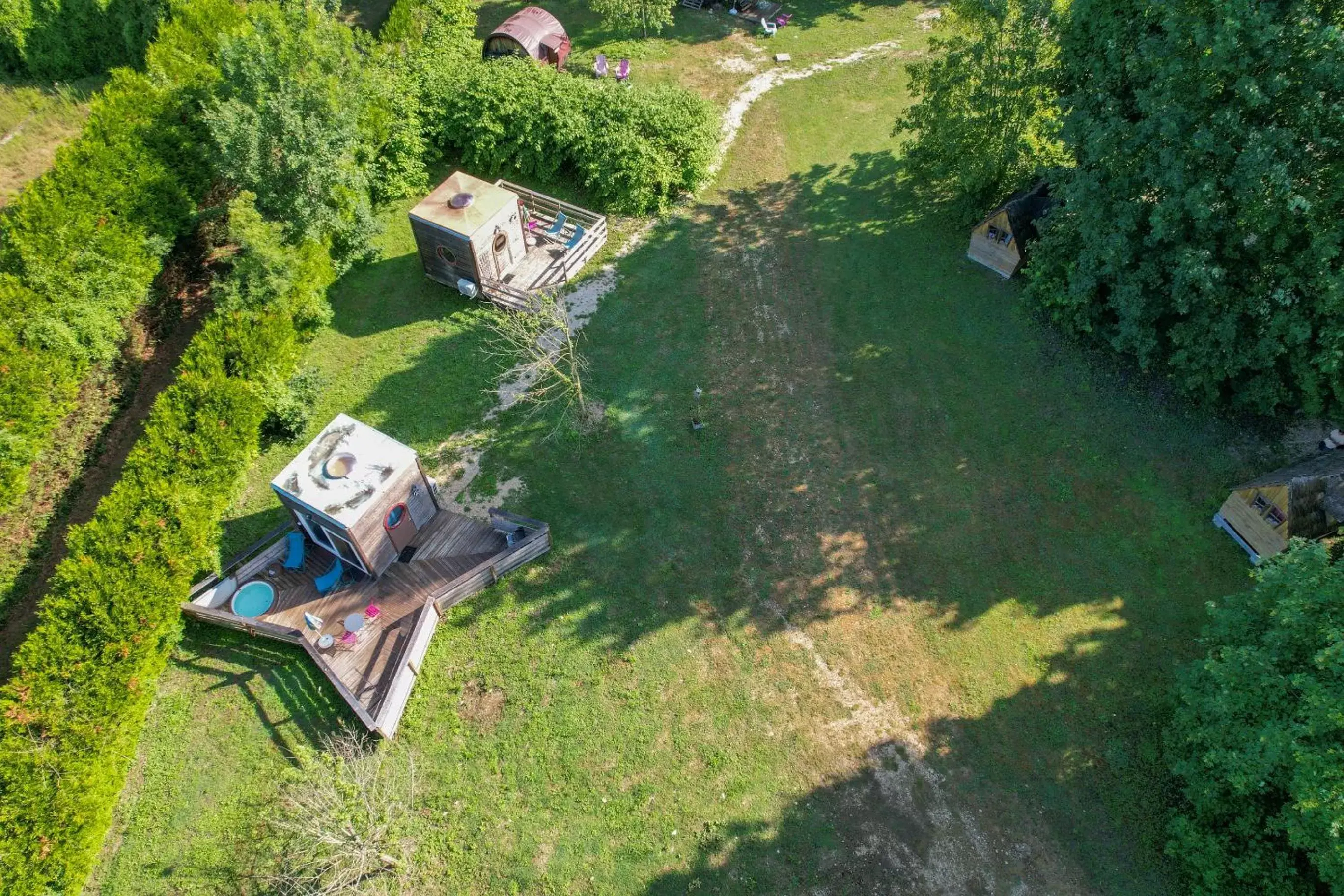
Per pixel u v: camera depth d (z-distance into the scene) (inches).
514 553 921.5
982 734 824.9
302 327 1137.4
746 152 1469.0
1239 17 797.9
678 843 764.6
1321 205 845.8
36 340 962.7
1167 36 889.5
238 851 751.7
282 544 940.6
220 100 1166.3
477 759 811.4
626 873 748.6
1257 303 923.4
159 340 1146.7
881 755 813.2
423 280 1257.4
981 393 1099.9
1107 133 941.2
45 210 1053.2
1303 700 645.3
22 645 768.3
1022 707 841.5
